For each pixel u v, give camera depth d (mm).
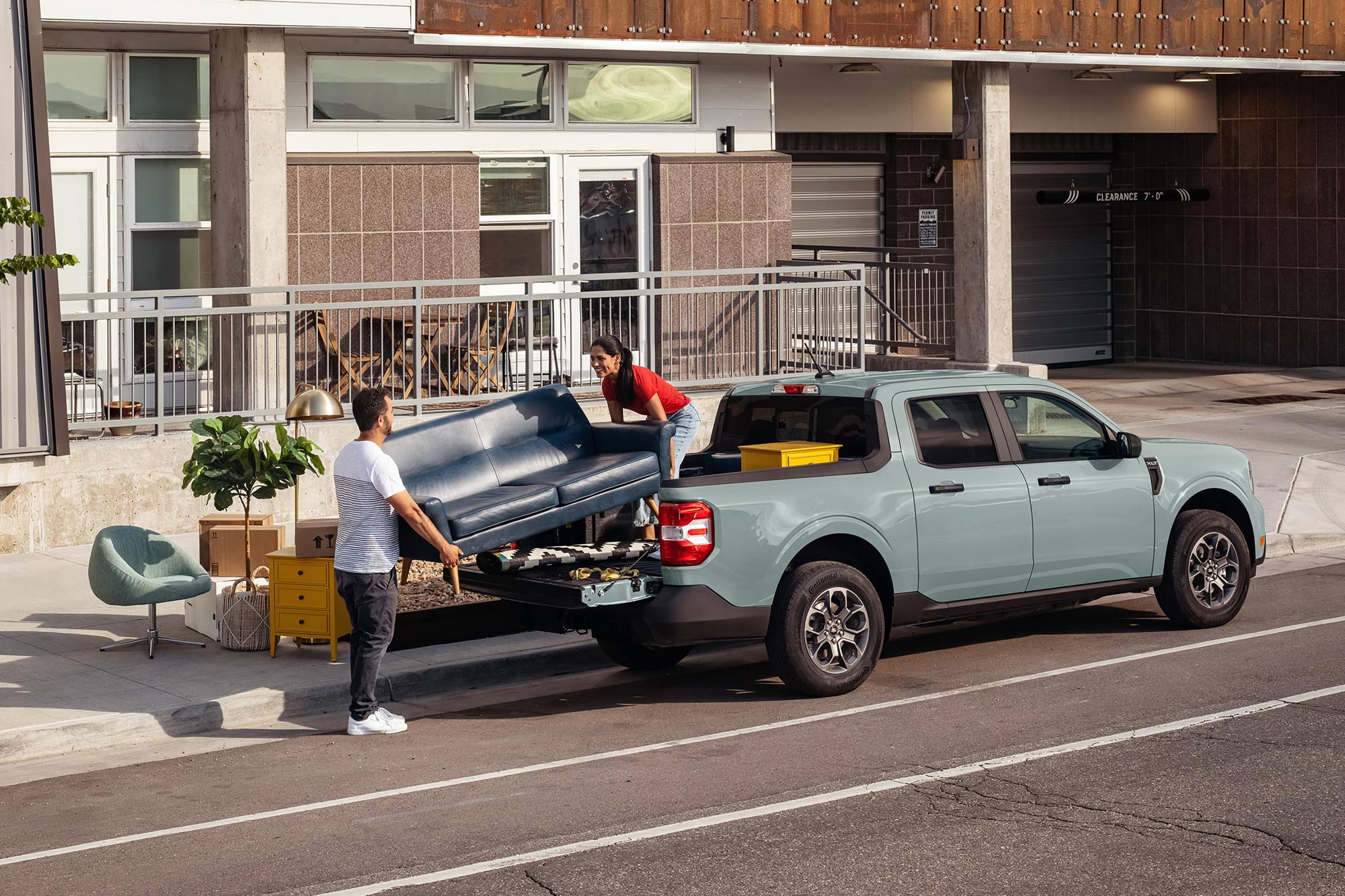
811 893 6051
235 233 14852
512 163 17531
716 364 18703
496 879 6305
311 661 9922
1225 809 6938
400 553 8797
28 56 12789
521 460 9703
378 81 16688
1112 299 27375
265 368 14258
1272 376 24188
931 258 23594
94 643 10453
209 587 10039
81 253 15383
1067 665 9828
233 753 8477
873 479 9305
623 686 9773
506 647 10203
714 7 17219
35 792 7828
